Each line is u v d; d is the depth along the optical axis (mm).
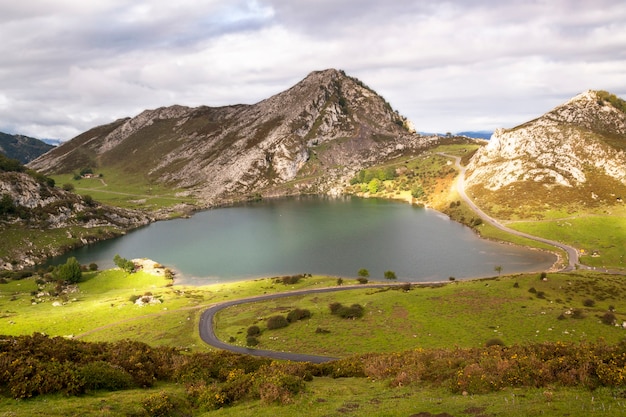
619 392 34938
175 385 47500
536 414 30531
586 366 40719
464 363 46906
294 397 40781
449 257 190375
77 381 39062
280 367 52906
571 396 35125
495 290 121875
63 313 127875
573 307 107125
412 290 130750
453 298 116312
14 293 157375
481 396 37781
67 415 32625
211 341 100000
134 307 130875
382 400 38844
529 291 120625
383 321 103250
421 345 87375
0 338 50688
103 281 172625
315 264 187625
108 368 43750
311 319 108625
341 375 54625
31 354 45562
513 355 48094
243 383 44031
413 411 33719
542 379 40438
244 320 113812
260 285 156125
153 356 55438
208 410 39469
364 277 164750
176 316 121562
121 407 36156
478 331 92750
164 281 172750
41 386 37219
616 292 122750
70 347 50781
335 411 36000
